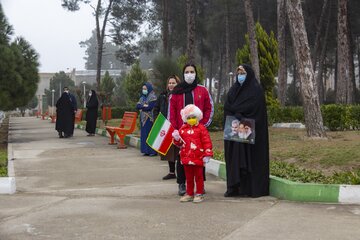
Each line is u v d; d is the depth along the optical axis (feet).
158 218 17.93
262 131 21.38
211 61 178.19
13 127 94.27
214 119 55.11
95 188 24.52
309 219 17.29
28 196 22.62
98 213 18.86
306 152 31.76
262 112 21.36
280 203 20.07
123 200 21.30
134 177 27.94
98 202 20.92
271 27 142.20
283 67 88.58
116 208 19.67
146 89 38.27
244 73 21.29
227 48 144.05
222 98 159.02
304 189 20.35
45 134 67.82
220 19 147.84
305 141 38.73
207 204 20.25
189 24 76.79
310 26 131.44
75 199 21.70
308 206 19.42
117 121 94.68
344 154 29.45
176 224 17.03
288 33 135.23
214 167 28.94
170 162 27.02
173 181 26.43
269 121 63.10
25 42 72.08
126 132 44.83
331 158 28.84
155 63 75.92
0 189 23.27
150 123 38.19
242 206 19.75
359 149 30.83
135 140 46.32
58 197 22.22
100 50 124.57
